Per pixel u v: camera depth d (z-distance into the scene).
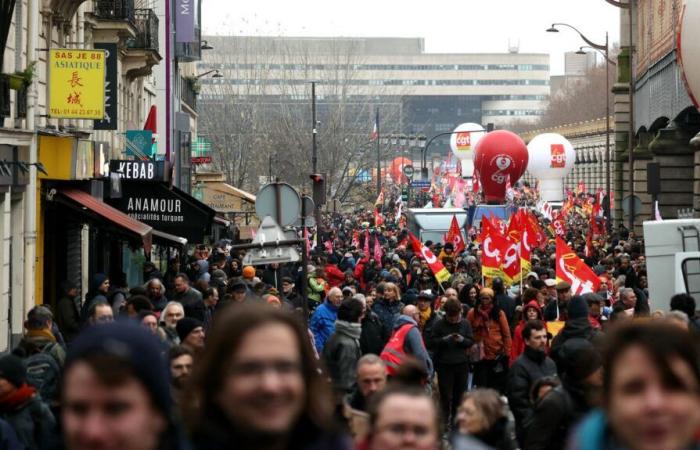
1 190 32.47
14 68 34.06
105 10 48.38
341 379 20.02
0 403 13.95
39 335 17.95
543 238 62.22
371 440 6.86
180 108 93.81
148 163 48.72
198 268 42.59
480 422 11.70
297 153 129.25
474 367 27.06
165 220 50.75
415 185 137.12
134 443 4.68
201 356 5.22
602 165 168.25
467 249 60.53
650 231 29.39
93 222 41.62
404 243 65.31
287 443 5.13
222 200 89.56
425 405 6.75
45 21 38.69
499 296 30.44
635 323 5.04
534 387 14.20
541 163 127.81
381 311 27.69
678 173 83.50
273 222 26.30
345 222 109.38
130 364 4.67
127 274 57.78
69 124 41.78
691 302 23.36
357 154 143.38
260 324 5.16
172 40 81.06
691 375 4.84
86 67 35.25
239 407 5.06
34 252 36.59
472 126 137.75
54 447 6.83
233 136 131.25
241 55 184.50
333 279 39.50
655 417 4.80
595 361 13.19
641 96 94.19
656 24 83.75
